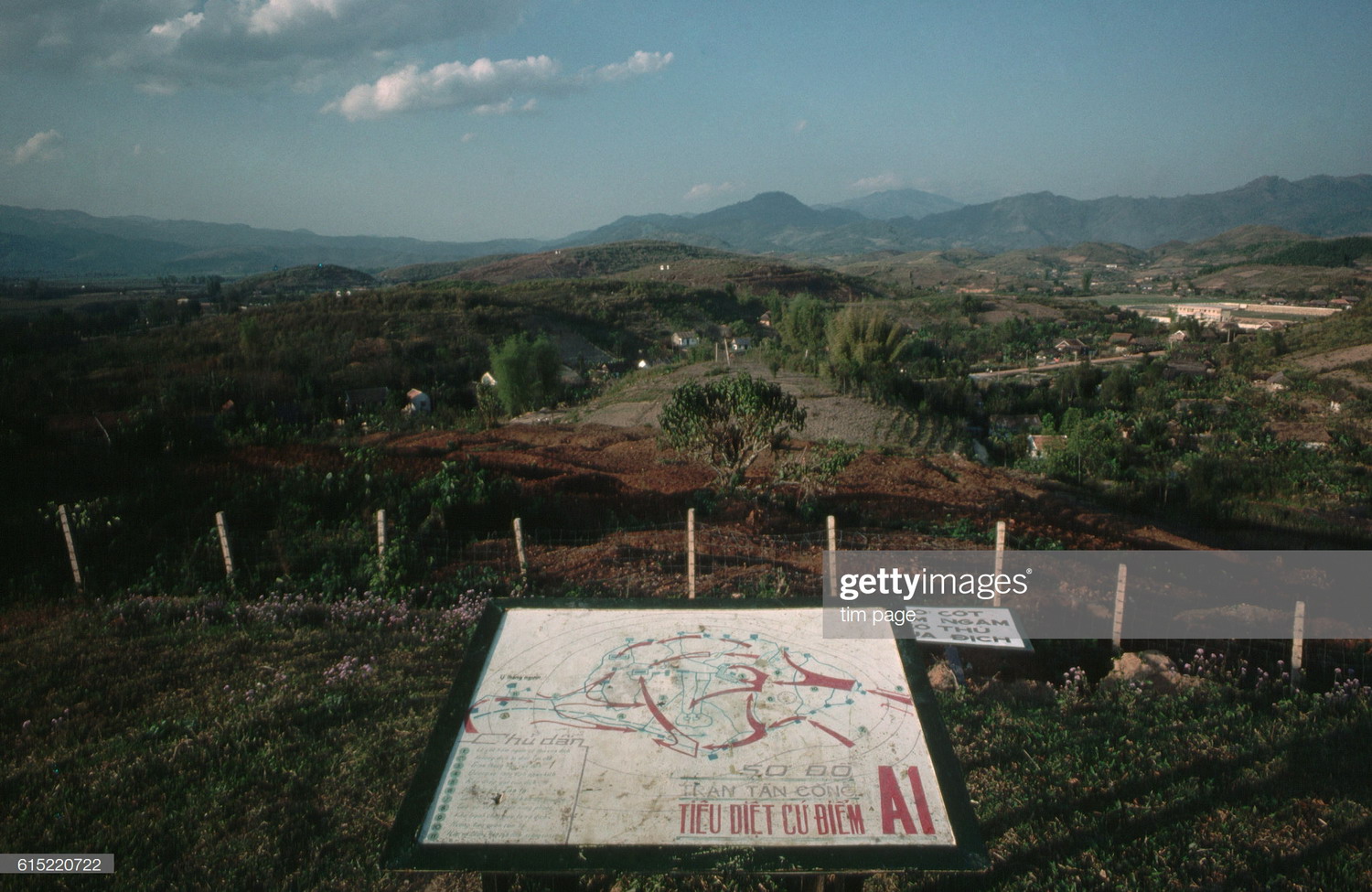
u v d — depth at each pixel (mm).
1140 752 5469
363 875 4383
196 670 7059
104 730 6023
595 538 11695
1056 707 6344
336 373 56688
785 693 3330
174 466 13609
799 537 11867
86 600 8945
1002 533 8750
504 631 3762
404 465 14273
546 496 13391
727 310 118250
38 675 6867
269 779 5281
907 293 176000
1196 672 7262
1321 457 32750
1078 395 55750
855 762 2945
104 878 4332
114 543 10227
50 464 12984
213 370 49625
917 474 17594
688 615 3887
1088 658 7930
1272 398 56125
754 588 9070
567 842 2592
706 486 15211
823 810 2721
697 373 42531
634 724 3139
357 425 24219
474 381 61250
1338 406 51969
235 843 4637
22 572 9492
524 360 44469
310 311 77938
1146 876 4168
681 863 2512
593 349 83562
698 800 2766
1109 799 4918
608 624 3818
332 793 5129
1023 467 25281
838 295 164500
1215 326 111625
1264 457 33188
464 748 3014
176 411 19344
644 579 9445
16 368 41656
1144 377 64938
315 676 6910
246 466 13977
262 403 39219
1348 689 6645
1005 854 4445
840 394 35188
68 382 38281
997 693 6645
